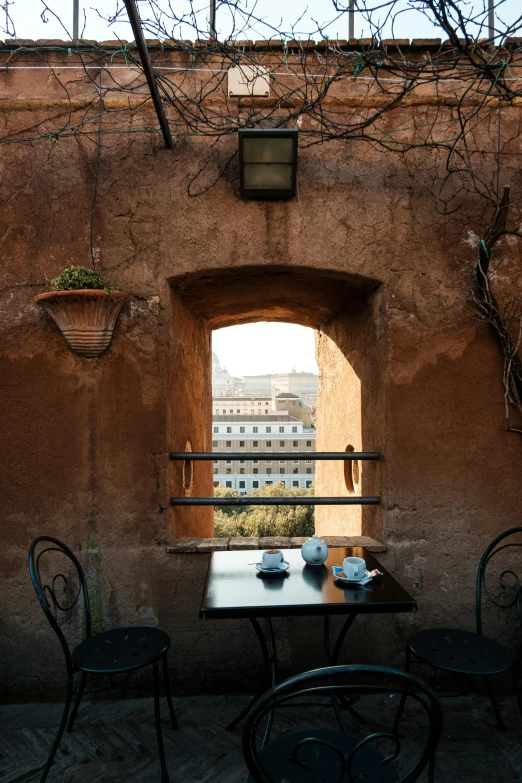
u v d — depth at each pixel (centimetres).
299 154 310
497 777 235
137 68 306
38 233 306
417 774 153
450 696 299
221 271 314
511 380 311
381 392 318
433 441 310
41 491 302
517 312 313
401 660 306
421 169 312
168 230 308
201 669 302
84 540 302
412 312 311
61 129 295
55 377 304
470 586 309
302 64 289
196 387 429
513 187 314
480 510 311
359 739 186
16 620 299
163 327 307
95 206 307
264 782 158
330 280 333
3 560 300
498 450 311
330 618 305
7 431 302
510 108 314
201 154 309
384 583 244
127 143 307
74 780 235
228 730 269
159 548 303
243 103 310
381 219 312
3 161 306
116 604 301
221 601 220
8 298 305
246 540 313
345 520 450
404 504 309
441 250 312
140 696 300
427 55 297
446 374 311
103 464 303
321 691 145
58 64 306
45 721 279
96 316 290
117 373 305
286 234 309
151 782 234
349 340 406
